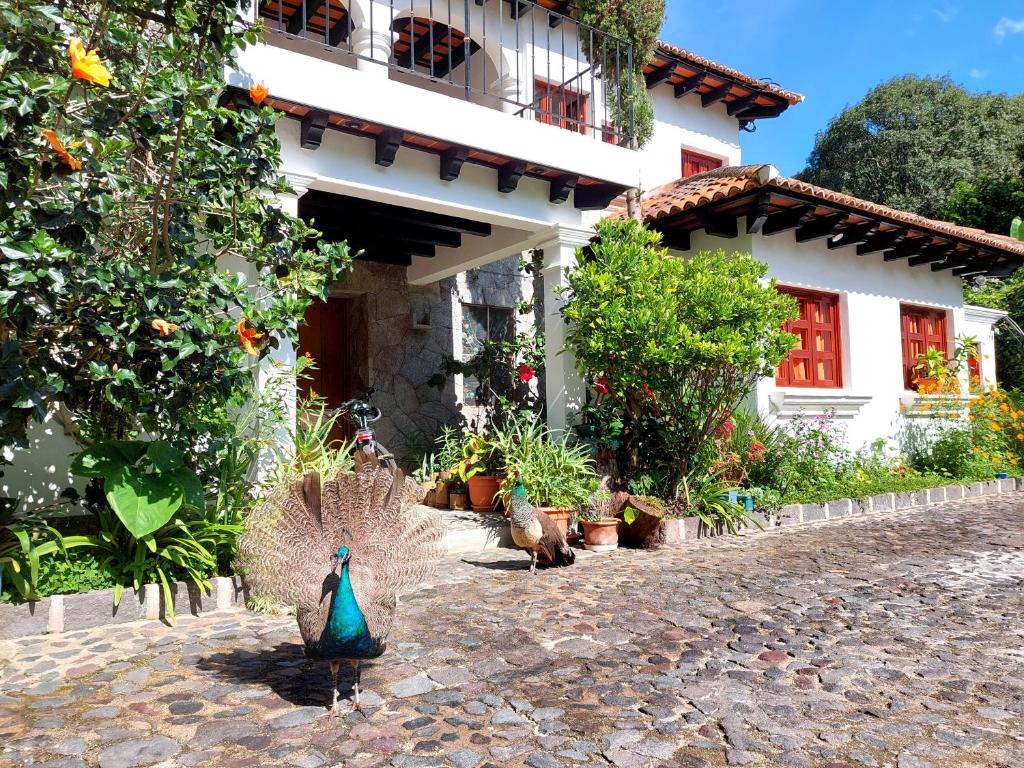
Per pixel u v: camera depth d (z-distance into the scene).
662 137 13.13
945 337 13.14
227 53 4.81
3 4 3.65
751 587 5.75
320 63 6.26
